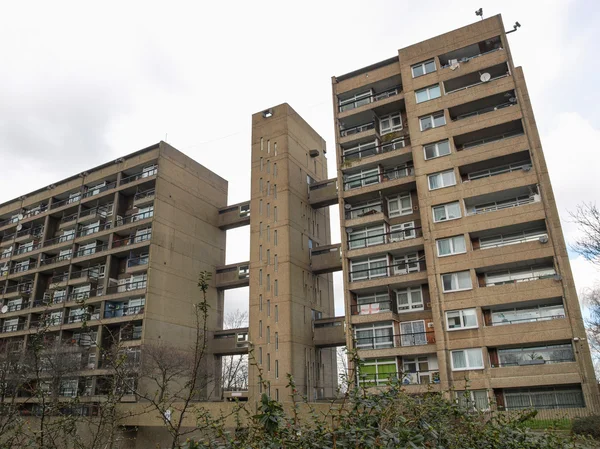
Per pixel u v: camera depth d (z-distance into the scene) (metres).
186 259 48.28
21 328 51.91
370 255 36.22
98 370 37.81
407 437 6.25
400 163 38.25
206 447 5.95
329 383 42.81
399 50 39.56
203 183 53.19
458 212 33.16
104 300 45.56
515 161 33.59
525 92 34.97
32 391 8.05
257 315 40.31
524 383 27.67
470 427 8.02
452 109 36.16
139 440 31.12
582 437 10.05
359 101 41.50
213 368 45.50
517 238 31.81
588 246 20.47
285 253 40.91
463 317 30.64
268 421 5.96
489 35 36.41
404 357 32.53
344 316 38.19
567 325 27.83
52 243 55.25
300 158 46.16
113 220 49.81
